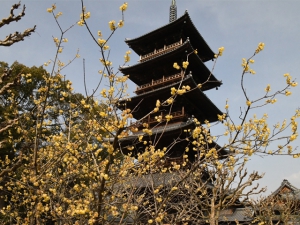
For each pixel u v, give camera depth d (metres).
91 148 5.46
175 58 24.22
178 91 4.71
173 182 9.02
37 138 5.21
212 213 8.97
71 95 6.21
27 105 21.95
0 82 4.20
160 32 26.61
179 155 20.83
